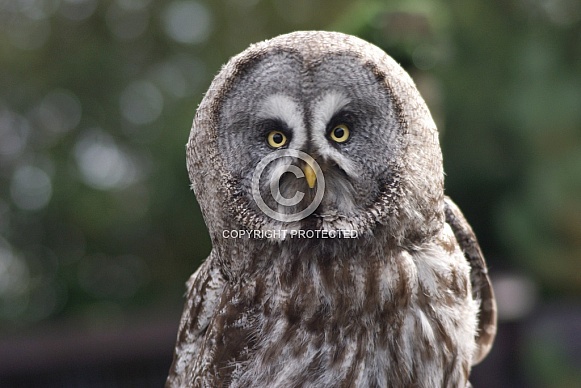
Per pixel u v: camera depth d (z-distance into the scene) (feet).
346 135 16.15
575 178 59.67
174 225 68.85
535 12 68.03
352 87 15.88
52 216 72.69
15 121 76.54
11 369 40.55
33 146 75.20
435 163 16.75
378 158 16.16
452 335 16.71
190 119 64.03
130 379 42.22
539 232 59.77
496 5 66.08
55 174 72.13
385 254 16.47
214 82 17.03
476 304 18.47
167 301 71.97
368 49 16.37
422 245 16.81
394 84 16.16
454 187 62.03
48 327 62.34
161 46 78.59
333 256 16.47
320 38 16.34
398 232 16.43
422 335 16.39
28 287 73.31
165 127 69.21
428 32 26.08
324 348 16.43
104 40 77.61
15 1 77.92
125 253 73.10
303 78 15.88
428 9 26.53
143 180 70.95
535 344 47.70
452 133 61.46
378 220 16.28
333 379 16.38
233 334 17.10
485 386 39.65
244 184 16.58
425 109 16.79
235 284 17.46
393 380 16.42
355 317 16.39
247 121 16.30
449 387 16.89
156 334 42.68
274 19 76.33
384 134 16.11
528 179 60.75
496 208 61.98
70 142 74.64
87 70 75.66
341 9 72.02
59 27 77.56
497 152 61.21
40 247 73.92
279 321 16.71
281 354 16.61
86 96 76.13
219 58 74.08
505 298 39.65
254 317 17.03
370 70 15.99
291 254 16.63
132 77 77.10
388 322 16.35
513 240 60.18
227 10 76.95
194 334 18.52
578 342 50.65
